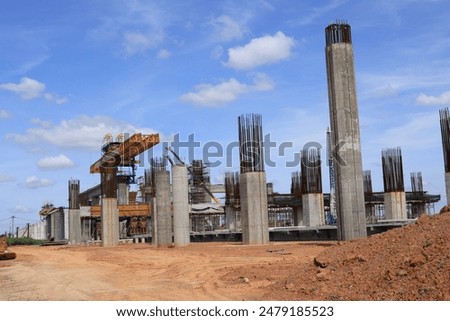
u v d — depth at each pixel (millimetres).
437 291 9898
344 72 30016
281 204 62469
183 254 32625
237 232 52000
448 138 41750
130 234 81625
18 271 27125
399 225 35688
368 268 12227
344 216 29594
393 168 48219
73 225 71750
